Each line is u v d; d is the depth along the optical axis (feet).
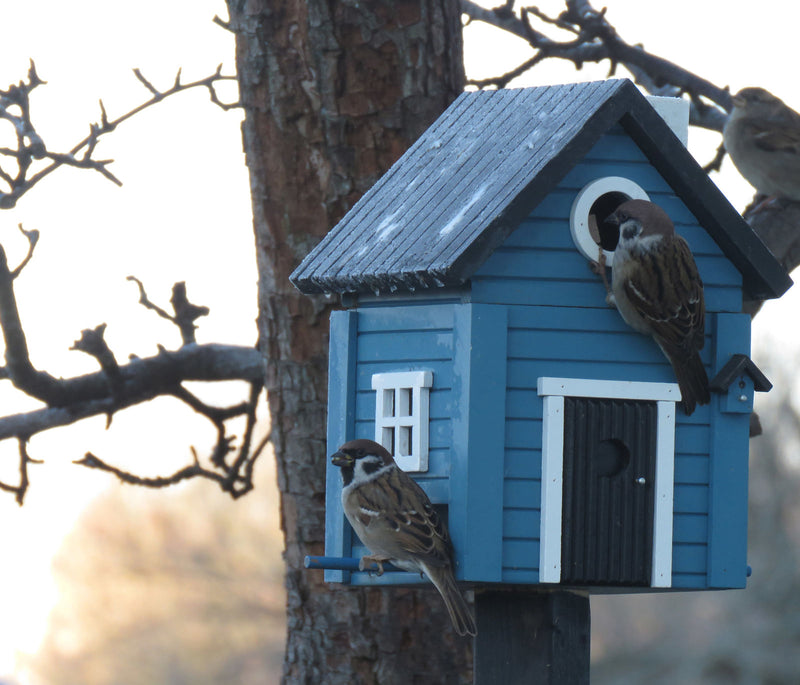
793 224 45.39
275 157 41.32
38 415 45.52
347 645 40.16
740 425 33.53
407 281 32.01
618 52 49.32
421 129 40.65
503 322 31.60
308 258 35.76
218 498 141.59
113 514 143.13
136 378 46.09
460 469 31.37
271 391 41.96
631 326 32.42
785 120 47.62
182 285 47.24
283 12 40.96
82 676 140.56
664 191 33.42
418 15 40.65
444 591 30.89
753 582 120.78
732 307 33.83
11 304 42.27
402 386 33.04
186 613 140.36
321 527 40.98
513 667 33.04
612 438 32.24
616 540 32.17
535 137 33.53
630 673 119.75
